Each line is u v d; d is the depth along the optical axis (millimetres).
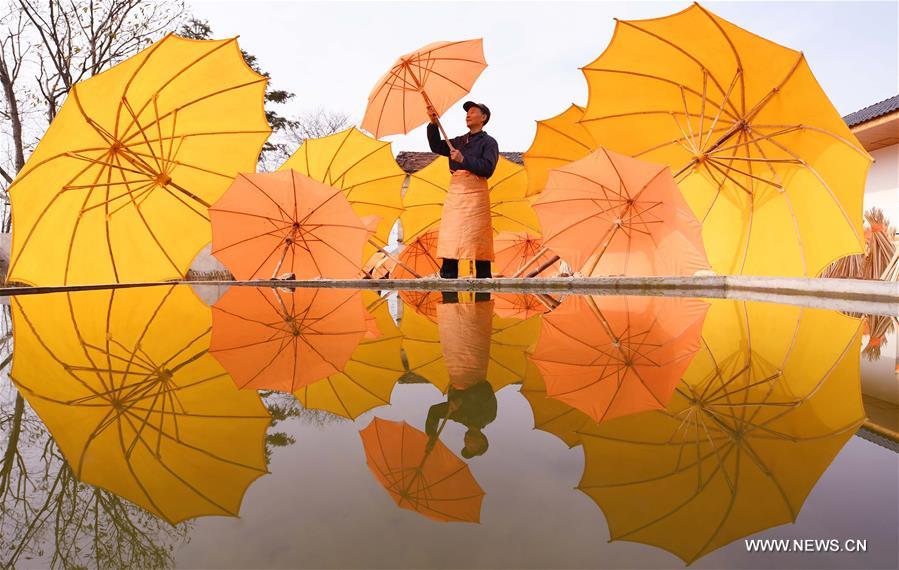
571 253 5883
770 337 2039
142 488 606
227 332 2363
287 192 5918
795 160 5418
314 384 1250
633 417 919
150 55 5016
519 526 473
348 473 637
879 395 1117
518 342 1920
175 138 5953
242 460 700
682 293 4691
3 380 1370
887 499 547
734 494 559
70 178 5277
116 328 2617
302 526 479
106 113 5191
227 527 482
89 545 449
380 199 9812
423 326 2467
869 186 11531
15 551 441
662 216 5535
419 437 796
